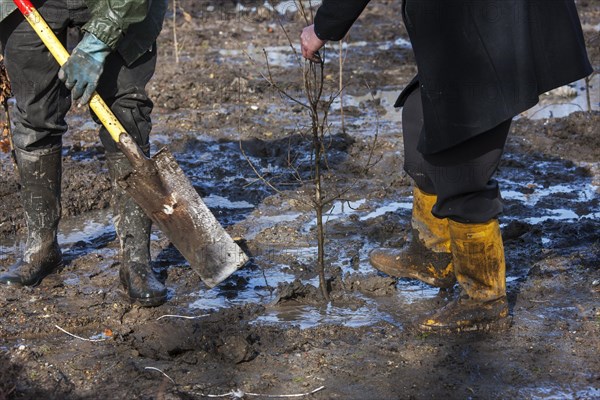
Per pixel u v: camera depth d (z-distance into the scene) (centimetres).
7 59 469
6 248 572
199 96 966
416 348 427
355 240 579
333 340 439
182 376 404
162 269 527
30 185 499
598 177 711
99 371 409
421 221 483
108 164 482
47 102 478
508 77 392
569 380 397
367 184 695
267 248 567
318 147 481
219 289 504
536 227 585
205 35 1313
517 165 739
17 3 441
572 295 488
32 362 416
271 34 1328
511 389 390
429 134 406
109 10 430
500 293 442
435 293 499
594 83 1054
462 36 391
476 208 420
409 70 1108
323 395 387
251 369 410
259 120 884
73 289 501
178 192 449
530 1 395
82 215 639
